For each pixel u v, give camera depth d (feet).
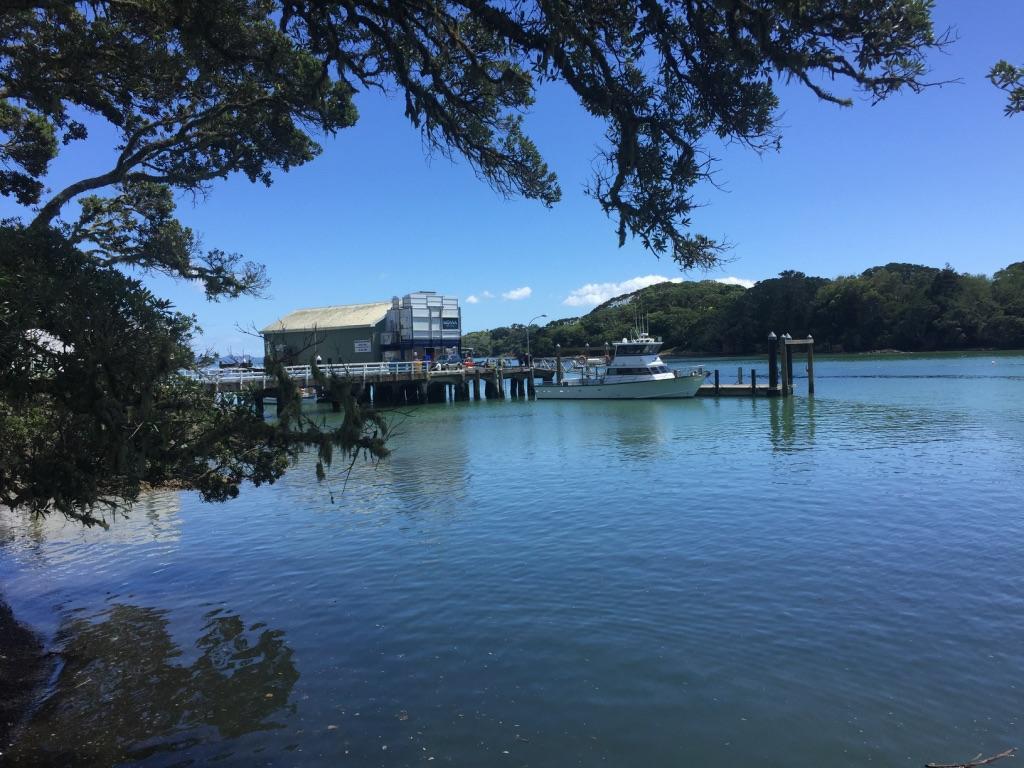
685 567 31.55
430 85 21.20
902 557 31.83
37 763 17.61
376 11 18.79
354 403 18.13
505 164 22.30
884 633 23.68
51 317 17.60
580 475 58.80
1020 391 126.11
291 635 25.61
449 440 89.30
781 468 57.62
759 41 13.11
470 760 17.08
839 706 19.10
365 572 33.12
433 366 169.37
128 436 18.93
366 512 46.75
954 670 20.92
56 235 19.56
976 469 53.26
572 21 14.99
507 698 20.16
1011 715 18.39
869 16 12.01
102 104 34.42
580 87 15.97
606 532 38.58
